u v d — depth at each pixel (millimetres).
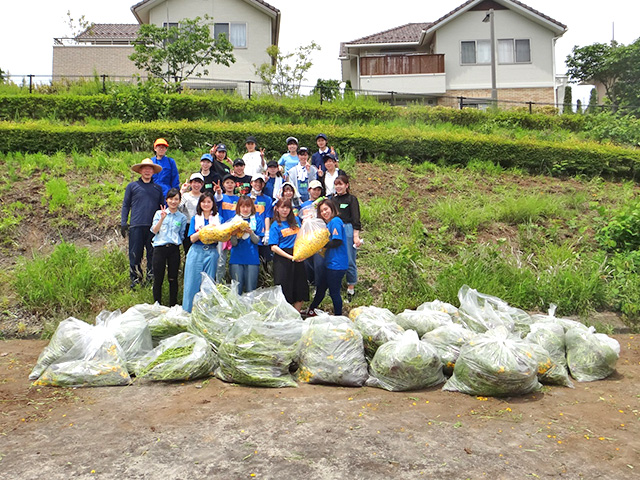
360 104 17188
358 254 8656
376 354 4984
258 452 3430
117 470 3189
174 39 18984
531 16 24953
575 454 3477
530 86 25344
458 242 9148
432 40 26469
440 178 11672
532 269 8531
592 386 5051
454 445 3578
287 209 6473
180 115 15141
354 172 11734
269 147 12594
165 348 5082
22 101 14445
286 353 4984
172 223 6781
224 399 4469
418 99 24875
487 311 5789
